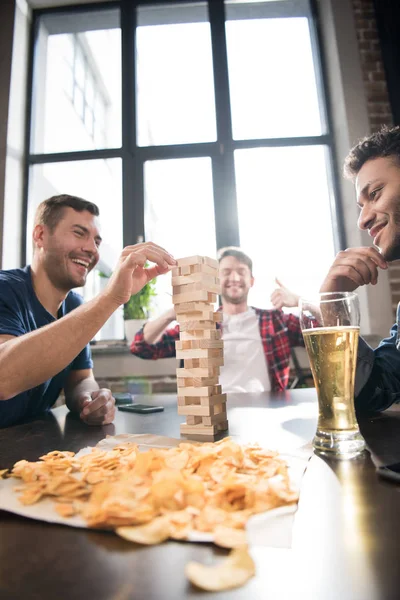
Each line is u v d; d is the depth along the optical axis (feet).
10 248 8.03
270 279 8.01
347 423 1.58
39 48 9.34
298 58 9.07
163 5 9.28
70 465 1.37
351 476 1.30
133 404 3.45
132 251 2.57
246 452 1.48
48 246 4.17
